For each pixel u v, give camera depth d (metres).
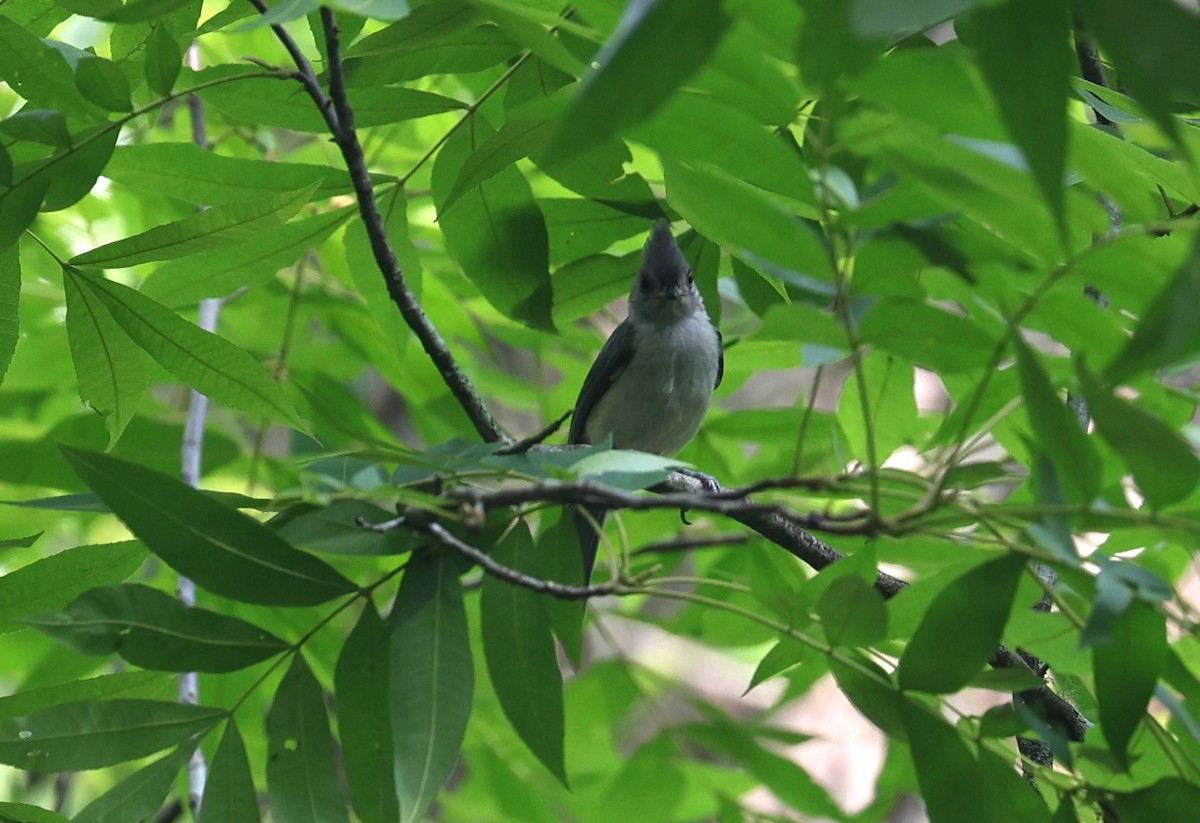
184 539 4.57
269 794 4.79
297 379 9.48
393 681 4.69
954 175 3.22
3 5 5.50
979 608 4.03
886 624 4.17
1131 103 5.11
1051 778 4.42
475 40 5.89
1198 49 2.34
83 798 11.83
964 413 4.49
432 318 9.21
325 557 8.07
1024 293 4.11
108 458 4.46
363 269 7.21
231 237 5.30
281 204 5.22
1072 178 4.81
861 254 3.53
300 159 9.29
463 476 4.61
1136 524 3.63
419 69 6.04
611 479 4.56
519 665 4.96
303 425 5.48
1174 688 4.20
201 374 5.43
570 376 10.36
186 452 8.46
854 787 15.11
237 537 4.64
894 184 3.85
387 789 4.86
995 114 3.12
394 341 7.41
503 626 5.00
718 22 2.51
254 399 5.46
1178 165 4.34
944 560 5.55
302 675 4.92
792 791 8.80
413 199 9.45
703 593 8.81
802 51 2.60
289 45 5.70
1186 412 4.45
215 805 4.80
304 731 4.87
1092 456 3.54
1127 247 3.41
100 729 4.78
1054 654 4.56
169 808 9.40
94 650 4.62
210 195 6.43
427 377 9.60
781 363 8.81
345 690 4.93
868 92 3.21
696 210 3.74
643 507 4.15
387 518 4.94
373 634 4.94
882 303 3.60
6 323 5.49
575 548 5.26
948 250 3.50
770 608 4.52
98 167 4.88
